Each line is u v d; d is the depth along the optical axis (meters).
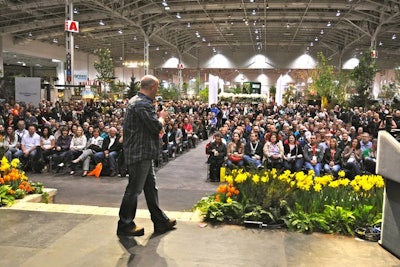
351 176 8.52
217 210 3.96
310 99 27.89
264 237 3.51
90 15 26.61
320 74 27.81
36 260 2.97
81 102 20.59
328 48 44.22
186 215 4.15
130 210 3.48
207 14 29.95
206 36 40.97
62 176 9.38
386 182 2.29
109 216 4.04
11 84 24.89
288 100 37.09
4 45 30.77
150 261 2.98
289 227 3.72
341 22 32.31
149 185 3.56
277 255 3.12
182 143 13.94
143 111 3.29
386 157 2.19
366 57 25.94
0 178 4.94
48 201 5.25
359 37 34.75
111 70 34.16
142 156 3.35
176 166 11.09
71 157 9.91
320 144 8.88
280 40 42.62
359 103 25.39
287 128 10.60
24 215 4.05
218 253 3.14
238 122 14.26
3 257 3.02
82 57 43.78
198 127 17.25
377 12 29.03
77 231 3.59
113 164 9.56
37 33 31.81
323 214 3.86
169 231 3.63
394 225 2.22
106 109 19.30
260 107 21.25
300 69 46.66
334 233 3.64
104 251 3.16
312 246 3.31
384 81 46.16
